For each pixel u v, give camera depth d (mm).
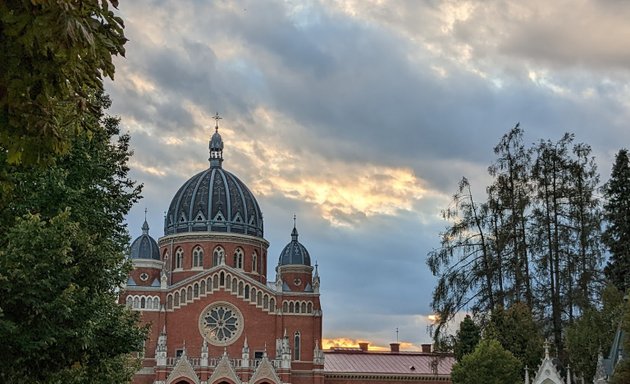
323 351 121812
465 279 76250
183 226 127000
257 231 129500
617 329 70375
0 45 14125
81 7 14727
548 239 73688
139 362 63469
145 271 117312
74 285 29000
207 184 129875
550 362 68938
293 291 120312
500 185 77062
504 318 73688
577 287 72062
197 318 114312
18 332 27641
